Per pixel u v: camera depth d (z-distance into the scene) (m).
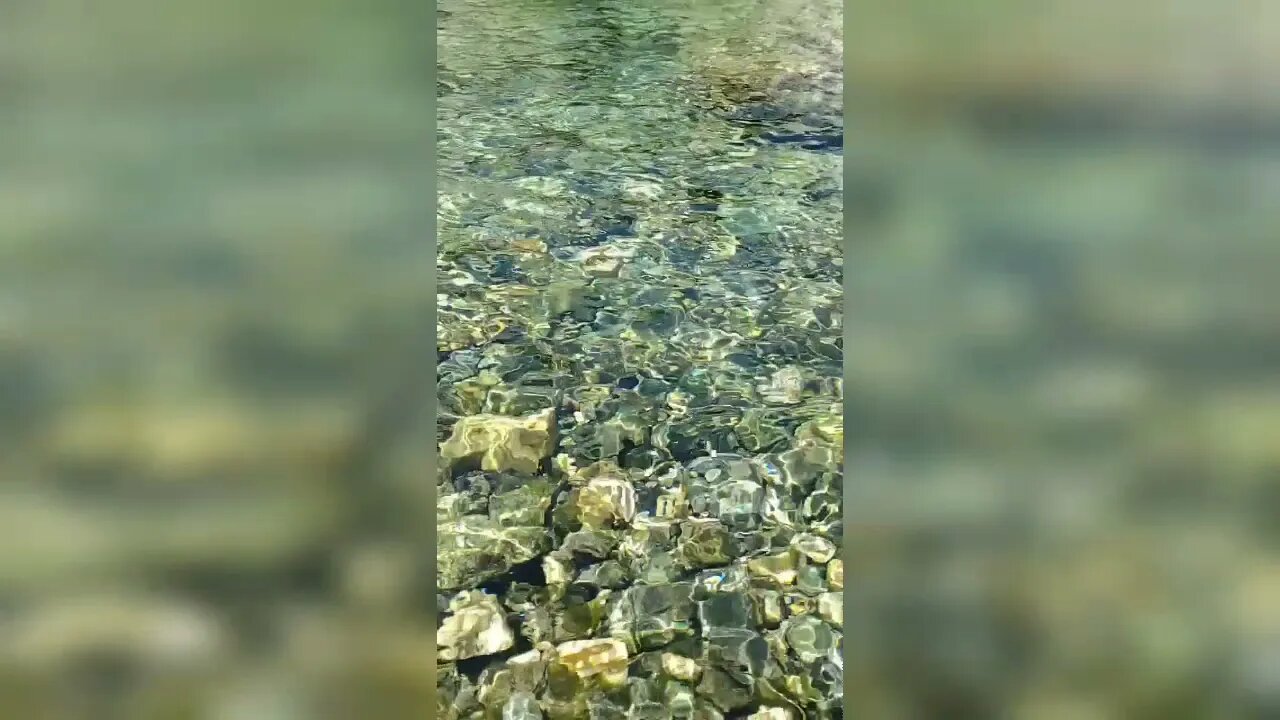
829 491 2.50
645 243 3.64
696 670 2.03
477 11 6.38
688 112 4.80
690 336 3.13
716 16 6.39
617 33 6.06
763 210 3.88
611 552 2.32
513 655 2.05
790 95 5.03
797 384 2.91
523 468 2.54
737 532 2.39
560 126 4.61
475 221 3.72
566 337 3.10
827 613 2.17
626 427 2.71
